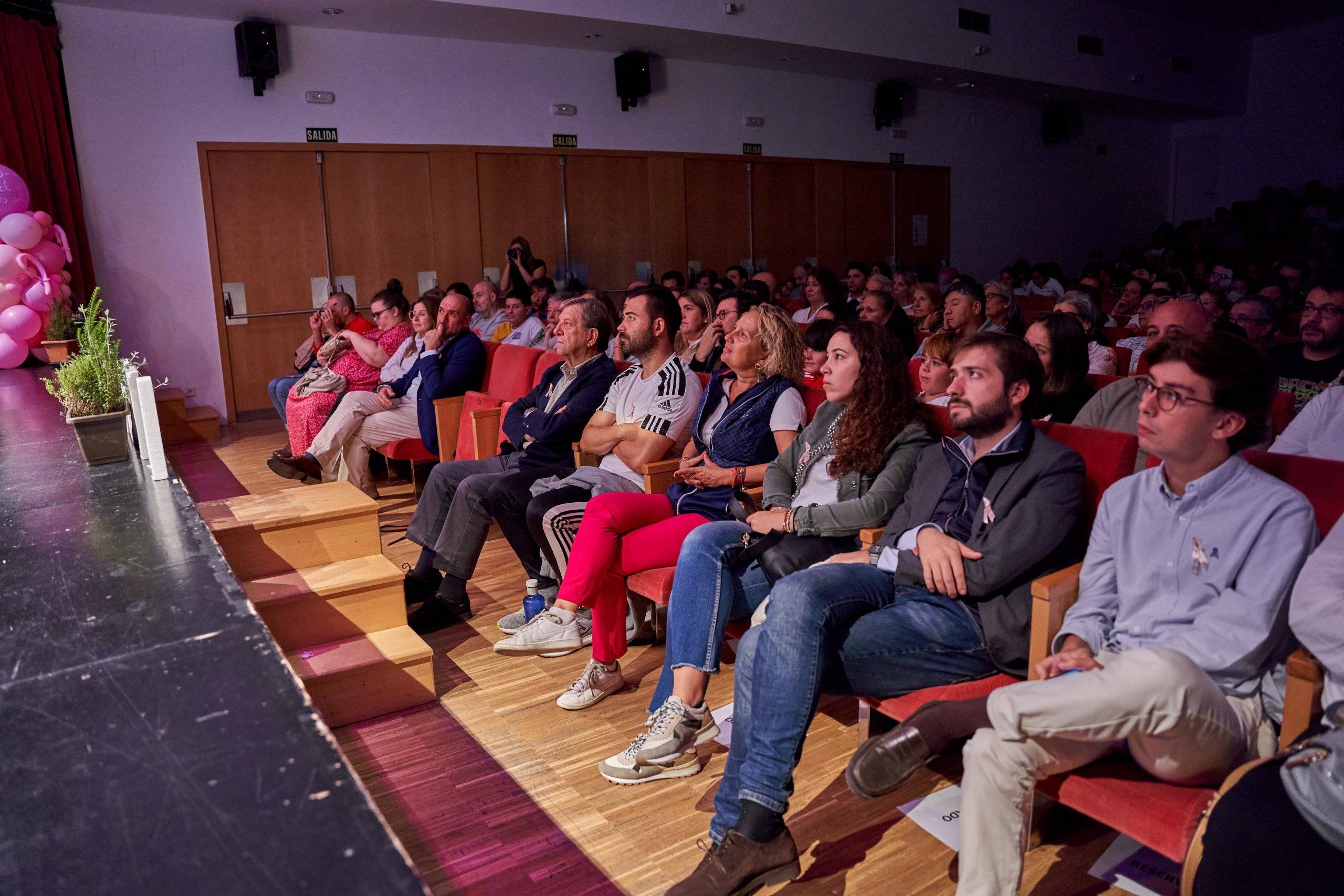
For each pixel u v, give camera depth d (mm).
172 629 1560
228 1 6707
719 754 2297
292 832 976
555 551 2801
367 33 7715
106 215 6934
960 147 11688
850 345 2240
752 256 10133
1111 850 1834
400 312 5234
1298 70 12867
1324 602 1372
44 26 6508
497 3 7062
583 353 3309
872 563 2025
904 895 1740
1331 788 1196
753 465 2668
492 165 8438
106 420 2939
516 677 2793
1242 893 1238
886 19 9188
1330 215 12078
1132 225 13883
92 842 970
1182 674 1363
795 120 10180
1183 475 1635
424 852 1945
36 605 1695
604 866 1878
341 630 2707
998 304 5227
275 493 3094
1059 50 10812
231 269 7457
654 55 9109
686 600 2160
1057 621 1767
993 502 1878
